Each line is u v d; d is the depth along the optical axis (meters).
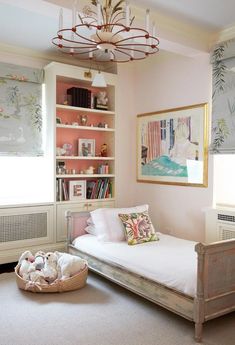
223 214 3.40
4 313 2.64
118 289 3.18
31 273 3.12
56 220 4.05
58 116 4.29
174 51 3.55
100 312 2.68
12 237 3.77
